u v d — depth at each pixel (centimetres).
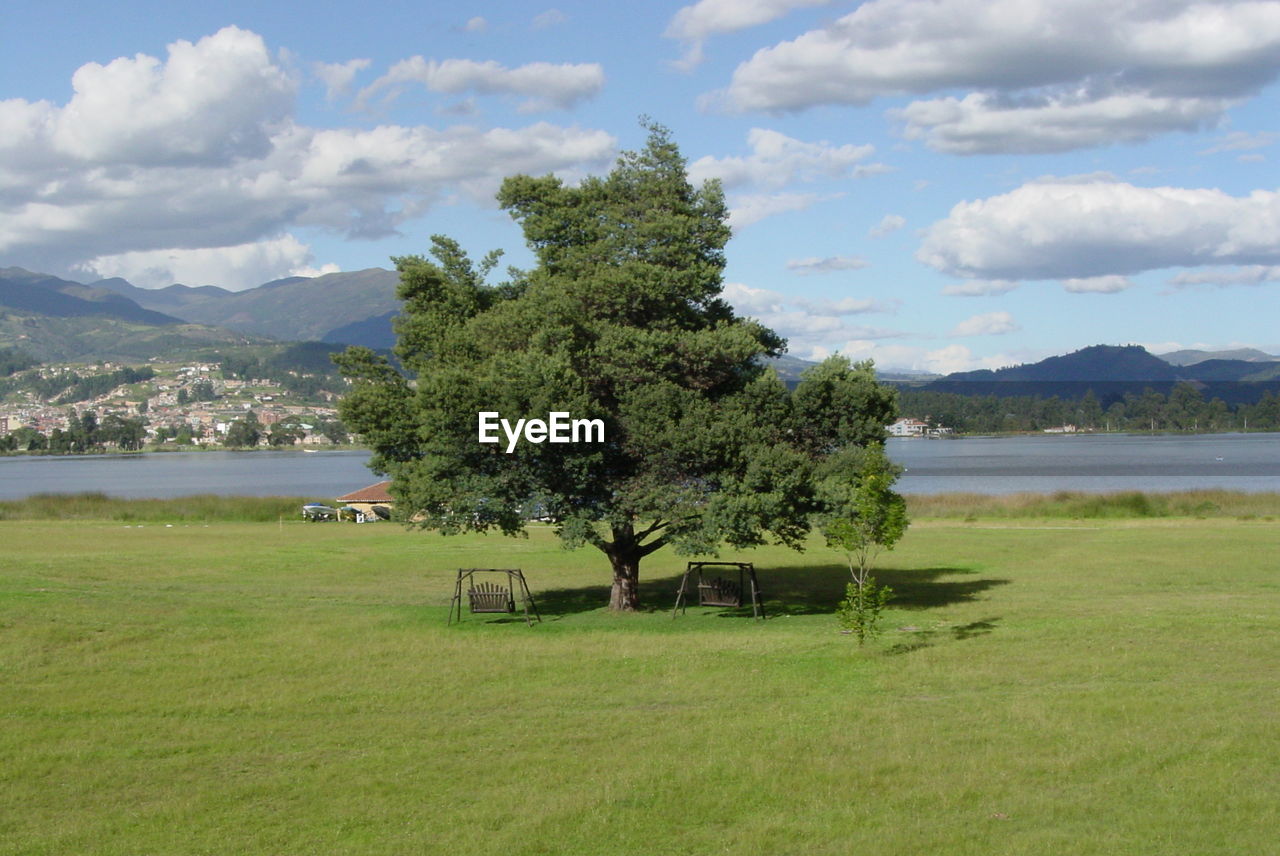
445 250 3206
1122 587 2973
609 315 2722
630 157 2956
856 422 2548
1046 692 1650
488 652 2095
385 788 1262
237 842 1097
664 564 3962
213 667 1962
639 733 1483
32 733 1519
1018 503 6072
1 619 2373
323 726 1552
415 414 2814
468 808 1185
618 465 2577
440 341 2927
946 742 1389
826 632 2309
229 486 13912
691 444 2391
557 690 1759
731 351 2598
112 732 1523
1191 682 1692
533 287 2917
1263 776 1215
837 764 1308
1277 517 5459
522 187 3036
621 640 2241
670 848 1062
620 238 2834
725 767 1307
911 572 3503
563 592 3188
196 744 1459
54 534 5275
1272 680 1692
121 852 1076
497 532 5409
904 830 1087
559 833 1102
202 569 3697
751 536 2417
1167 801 1143
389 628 2438
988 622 2353
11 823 1166
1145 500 5878
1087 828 1077
